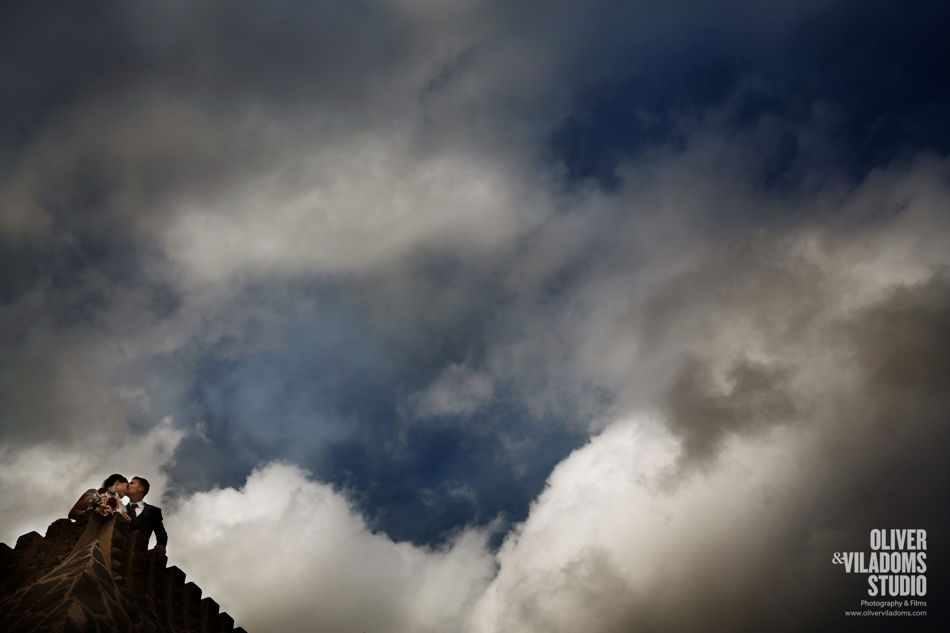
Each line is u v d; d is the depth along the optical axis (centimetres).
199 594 1925
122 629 1470
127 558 1691
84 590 1459
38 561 1608
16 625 1345
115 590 1552
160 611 1711
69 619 1361
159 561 1794
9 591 1516
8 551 1606
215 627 1928
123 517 1761
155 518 1861
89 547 1603
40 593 1434
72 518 1738
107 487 1792
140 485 1864
